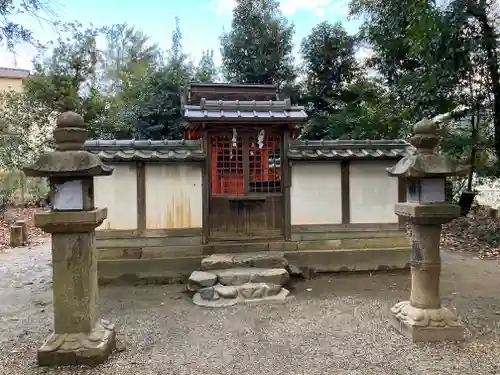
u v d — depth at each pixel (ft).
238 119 19.61
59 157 11.23
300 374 10.67
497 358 11.35
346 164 22.03
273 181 21.66
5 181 46.80
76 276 11.53
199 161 20.99
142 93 46.62
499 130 34.09
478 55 30.55
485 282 20.26
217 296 17.38
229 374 10.73
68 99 43.80
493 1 28.63
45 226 11.18
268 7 49.08
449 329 12.57
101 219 11.97
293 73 49.26
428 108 33.58
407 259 22.09
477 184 40.40
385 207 22.39
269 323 14.64
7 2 24.57
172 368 11.07
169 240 20.90
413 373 10.59
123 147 20.56
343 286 19.56
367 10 42.19
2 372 10.85
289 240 21.65
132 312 16.06
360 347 12.30
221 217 21.25
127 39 58.18
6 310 16.74
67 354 11.14
